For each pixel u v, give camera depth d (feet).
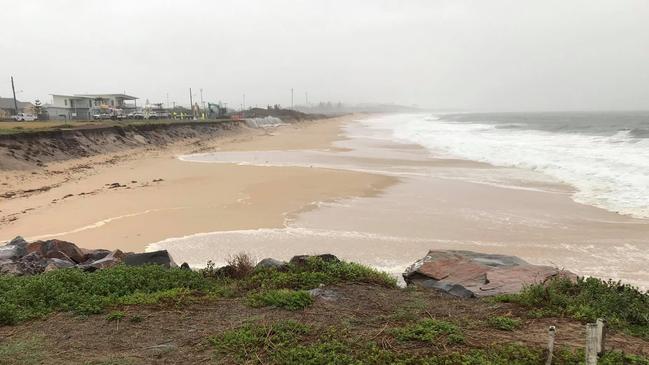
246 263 30.09
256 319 20.59
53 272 26.66
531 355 16.51
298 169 90.33
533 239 45.03
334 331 18.92
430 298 24.64
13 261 32.30
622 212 53.47
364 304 23.03
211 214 55.01
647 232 45.96
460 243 44.14
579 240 44.37
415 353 17.12
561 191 66.39
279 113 391.04
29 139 94.48
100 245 44.27
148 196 65.46
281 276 26.86
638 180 68.03
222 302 23.50
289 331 18.98
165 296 23.70
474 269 29.66
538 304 22.38
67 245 36.06
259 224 50.78
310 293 24.13
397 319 20.79
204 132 187.21
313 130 253.85
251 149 140.46
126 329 19.77
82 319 20.88
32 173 83.15
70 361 16.71
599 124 235.81
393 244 43.96
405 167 94.07
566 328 19.62
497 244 43.73
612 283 25.57
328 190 68.80
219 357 17.02
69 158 100.42
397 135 196.44
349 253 41.50
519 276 28.14
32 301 22.48
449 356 16.71
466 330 19.42
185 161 108.27
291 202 61.00
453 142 146.72
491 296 25.03
